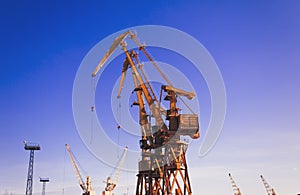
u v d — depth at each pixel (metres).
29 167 144.25
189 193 68.19
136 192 77.81
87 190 145.75
